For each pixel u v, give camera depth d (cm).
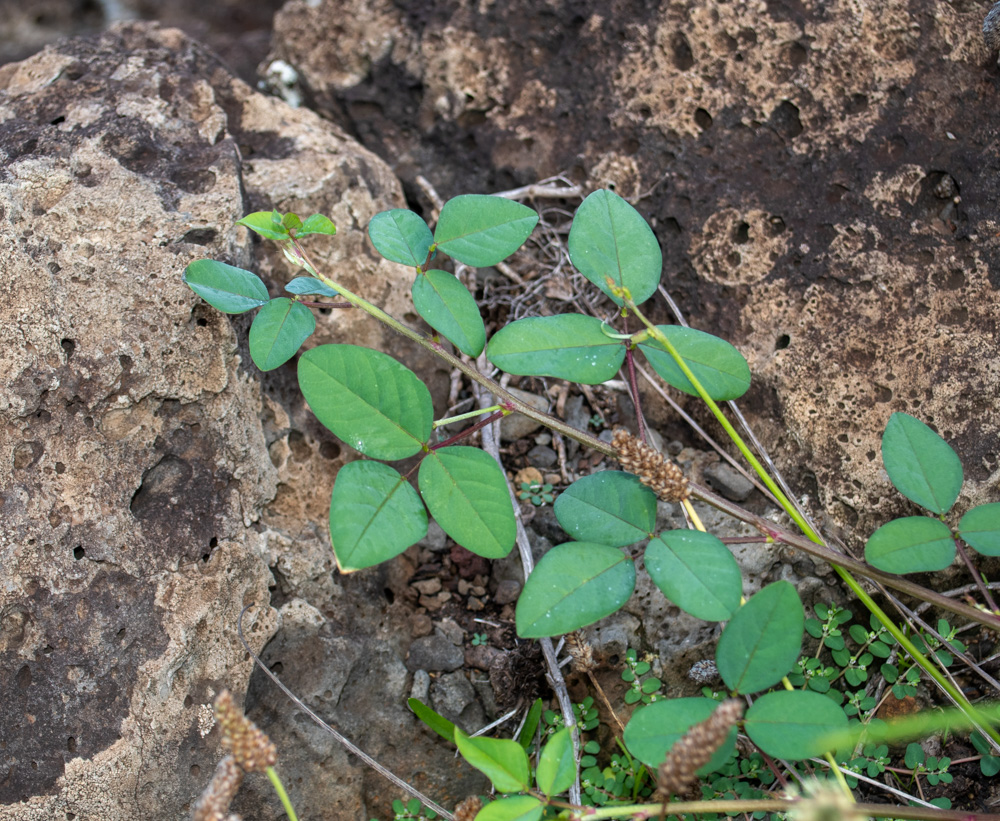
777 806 58
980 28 70
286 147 75
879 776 67
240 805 66
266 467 68
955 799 66
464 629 70
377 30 81
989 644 68
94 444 65
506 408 63
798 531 69
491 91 79
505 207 64
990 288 68
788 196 72
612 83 77
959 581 68
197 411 67
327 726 64
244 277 65
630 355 63
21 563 63
